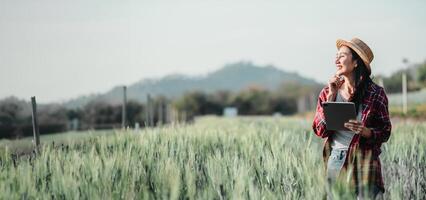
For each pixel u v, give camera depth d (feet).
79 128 101.04
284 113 357.20
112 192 18.08
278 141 27.43
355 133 19.48
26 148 29.45
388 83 298.76
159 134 30.42
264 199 17.85
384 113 19.88
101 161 21.43
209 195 18.03
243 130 41.29
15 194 18.03
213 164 21.12
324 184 17.63
